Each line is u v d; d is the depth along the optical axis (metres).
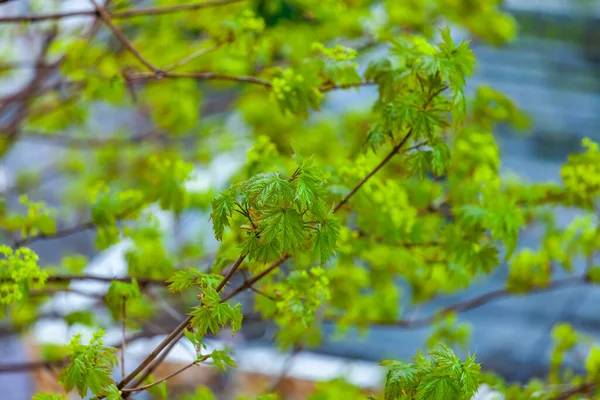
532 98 8.38
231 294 2.31
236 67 3.87
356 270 3.35
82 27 4.59
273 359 5.05
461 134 3.05
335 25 4.20
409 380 1.77
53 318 3.74
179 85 4.25
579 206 2.95
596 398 2.99
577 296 6.68
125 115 6.77
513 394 3.00
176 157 3.69
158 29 4.35
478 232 2.64
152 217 2.91
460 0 4.41
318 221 1.69
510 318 6.49
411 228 2.75
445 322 3.79
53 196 6.00
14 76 5.26
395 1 4.27
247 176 2.66
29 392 4.84
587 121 8.32
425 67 2.08
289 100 2.58
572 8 9.18
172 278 1.86
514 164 7.72
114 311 2.80
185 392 4.72
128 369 4.04
